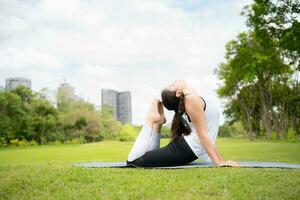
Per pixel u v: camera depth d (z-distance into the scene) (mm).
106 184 5438
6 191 5492
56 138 51281
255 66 35688
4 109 48531
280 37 24328
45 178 5945
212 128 6695
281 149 18578
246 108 46781
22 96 51531
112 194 4965
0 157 18172
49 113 51406
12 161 15492
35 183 5727
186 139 6641
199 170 6105
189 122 6660
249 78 37031
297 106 45562
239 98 46281
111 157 15922
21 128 49000
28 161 15172
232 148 20703
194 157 6668
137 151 6660
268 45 25734
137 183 5406
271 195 4762
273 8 23641
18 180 5984
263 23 24344
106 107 68125
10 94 48312
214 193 4895
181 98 6516
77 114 54406
